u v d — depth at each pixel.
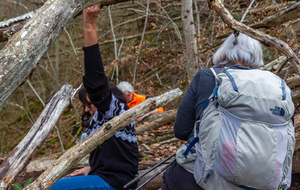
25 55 1.06
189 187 1.69
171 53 9.80
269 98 1.48
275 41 1.60
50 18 1.13
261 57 1.82
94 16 1.60
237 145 1.46
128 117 1.45
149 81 9.45
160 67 9.65
